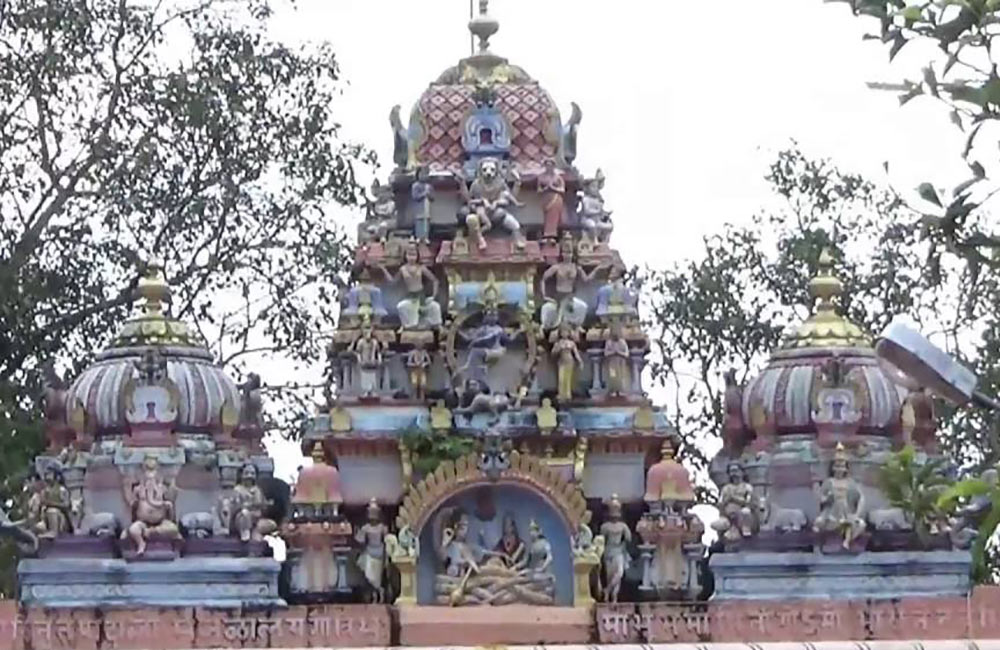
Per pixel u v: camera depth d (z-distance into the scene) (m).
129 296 63.22
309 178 64.50
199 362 51.53
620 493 51.44
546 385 51.75
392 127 53.78
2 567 59.84
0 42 62.75
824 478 50.09
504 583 49.62
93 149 63.34
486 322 51.59
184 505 50.44
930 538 49.53
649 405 51.72
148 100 63.31
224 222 64.19
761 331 68.62
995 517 22.34
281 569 50.62
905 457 25.81
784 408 50.88
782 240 69.50
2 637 48.25
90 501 50.22
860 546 49.72
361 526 50.84
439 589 49.62
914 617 48.88
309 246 64.75
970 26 21.61
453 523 49.97
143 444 50.38
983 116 21.64
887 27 21.89
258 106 64.25
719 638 48.94
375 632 48.88
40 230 63.03
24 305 61.16
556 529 50.00
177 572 49.66
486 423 51.09
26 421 61.66
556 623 49.22
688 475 50.91
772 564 49.88
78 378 52.16
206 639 48.69
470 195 52.31
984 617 48.81
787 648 48.41
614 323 52.03
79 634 48.47
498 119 53.41
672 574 50.41
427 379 51.62
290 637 48.75
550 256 52.50
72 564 49.62
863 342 51.56
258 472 51.88
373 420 51.31
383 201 53.31
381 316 52.16
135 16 63.22
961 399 24.19
